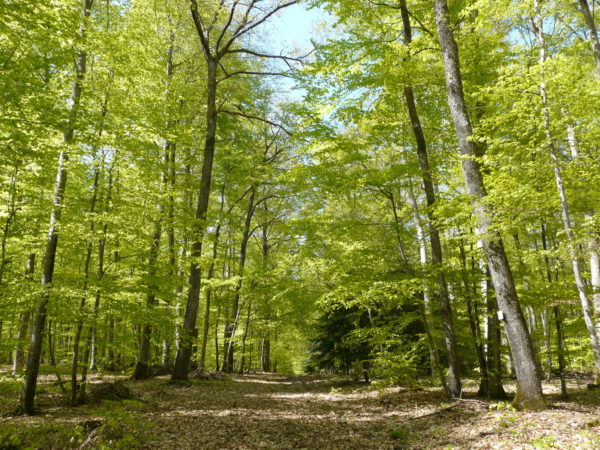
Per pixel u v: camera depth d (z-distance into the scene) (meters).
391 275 10.58
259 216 23.70
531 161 8.17
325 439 7.04
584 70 8.75
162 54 14.34
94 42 8.99
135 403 5.79
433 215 9.45
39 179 9.49
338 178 11.39
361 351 15.55
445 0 9.44
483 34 10.86
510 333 8.18
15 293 8.21
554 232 11.96
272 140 22.77
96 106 9.56
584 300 7.60
